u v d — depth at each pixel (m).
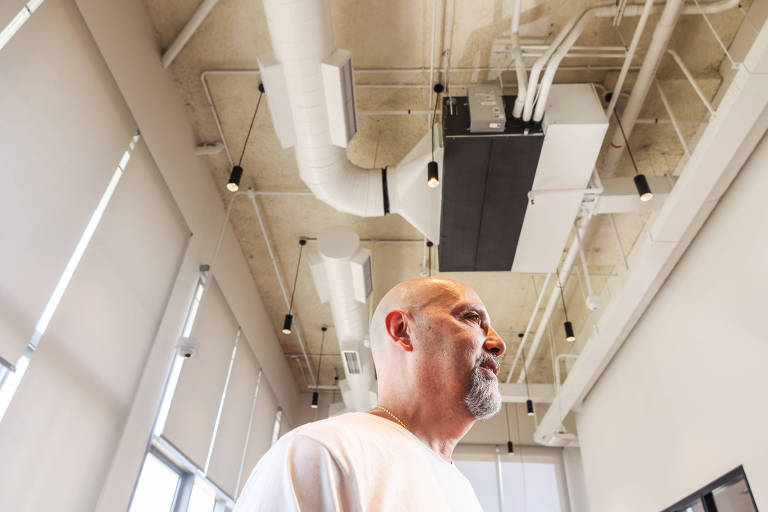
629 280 5.45
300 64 3.66
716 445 4.64
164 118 4.82
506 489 9.59
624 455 6.44
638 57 4.86
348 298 6.09
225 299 6.46
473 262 5.09
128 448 4.14
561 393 7.59
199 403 5.70
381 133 5.52
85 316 3.67
